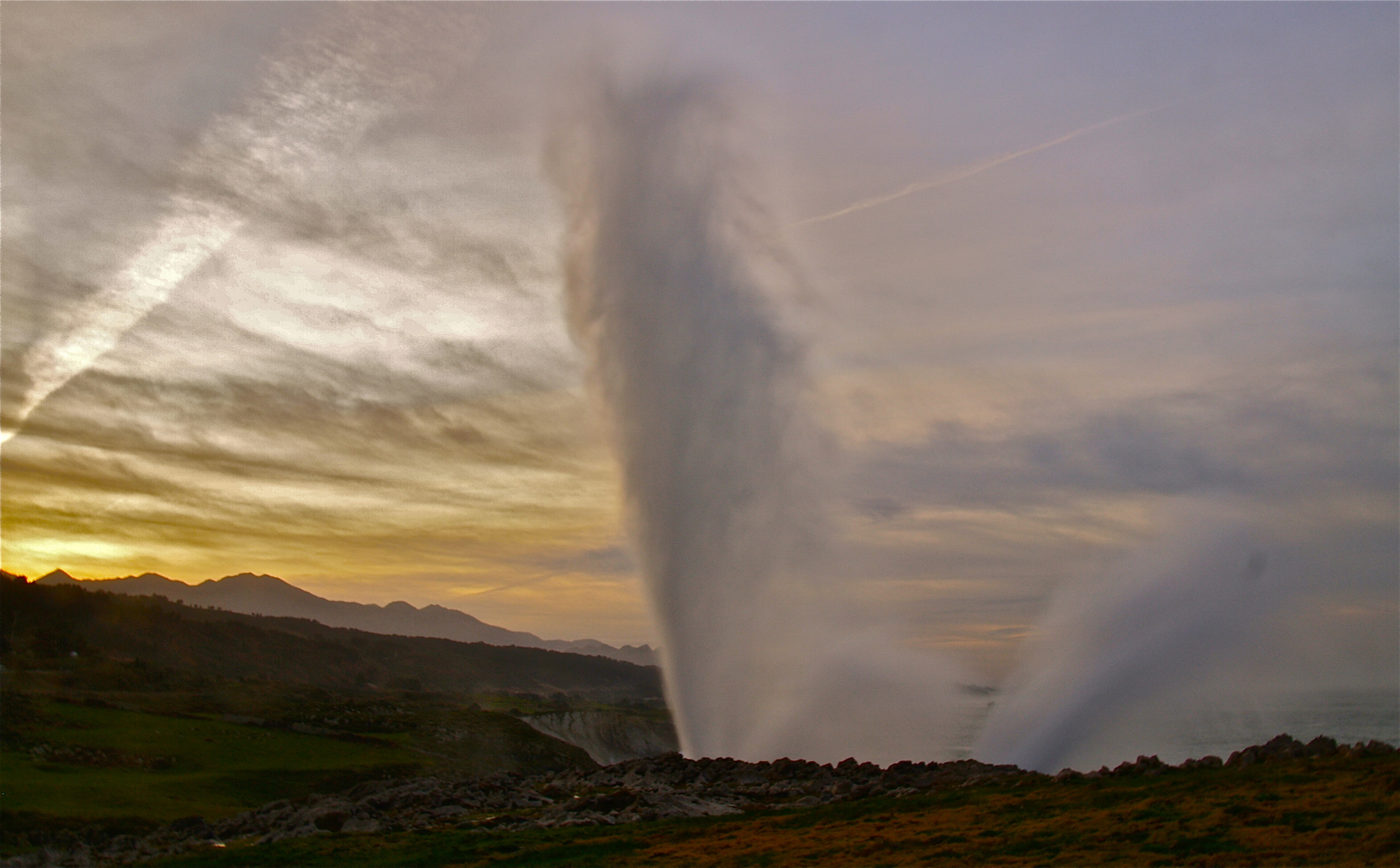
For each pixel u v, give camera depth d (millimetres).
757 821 36094
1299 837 23188
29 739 98250
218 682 188125
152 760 98250
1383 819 23516
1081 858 24500
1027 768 59406
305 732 131750
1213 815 26266
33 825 63125
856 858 27891
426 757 127250
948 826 30547
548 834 37844
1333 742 32562
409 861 35656
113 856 48125
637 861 31250
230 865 39500
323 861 37625
